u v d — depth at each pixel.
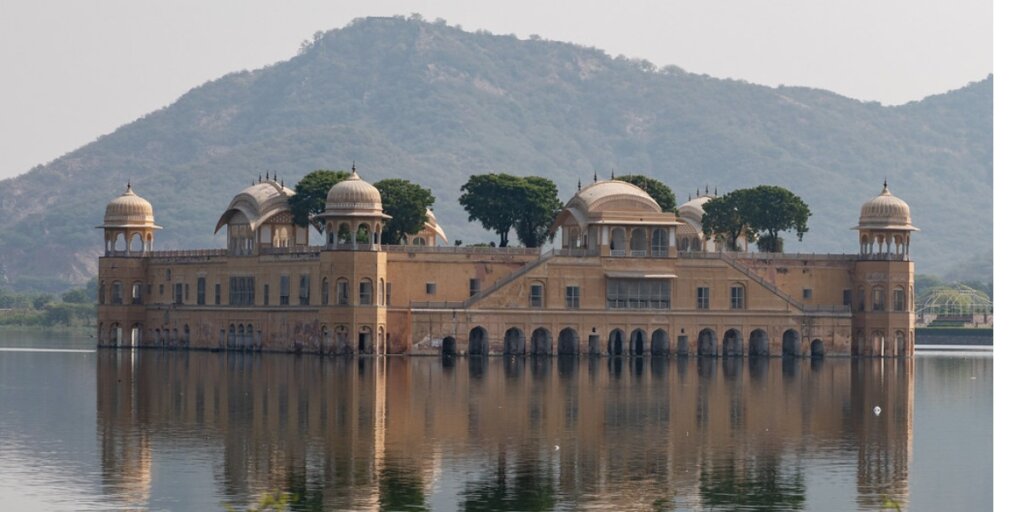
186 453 118.31
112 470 111.44
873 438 130.75
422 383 168.75
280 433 128.00
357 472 111.06
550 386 167.50
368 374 179.62
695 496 105.00
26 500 101.69
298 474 110.12
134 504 100.62
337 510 99.25
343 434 127.62
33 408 144.25
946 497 105.94
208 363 199.75
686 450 122.62
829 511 101.12
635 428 133.88
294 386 164.00
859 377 189.88
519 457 117.81
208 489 105.06
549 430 131.50
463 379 174.50
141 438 125.31
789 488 108.06
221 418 136.88
